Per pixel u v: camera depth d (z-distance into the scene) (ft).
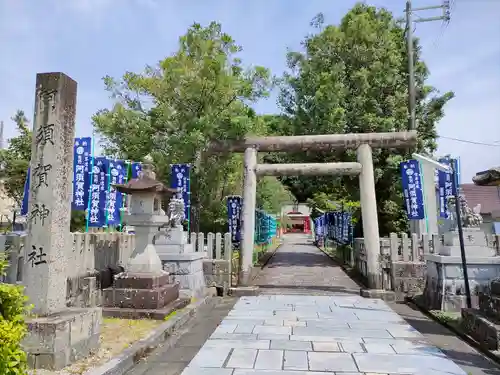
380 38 65.77
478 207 34.86
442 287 33.01
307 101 66.39
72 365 18.07
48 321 17.80
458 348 23.86
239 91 50.93
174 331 26.53
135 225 30.99
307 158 65.92
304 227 235.20
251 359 21.34
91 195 34.40
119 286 29.19
